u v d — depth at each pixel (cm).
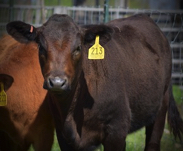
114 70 863
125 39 955
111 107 842
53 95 804
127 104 880
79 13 2259
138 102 929
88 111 834
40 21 1914
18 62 895
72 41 757
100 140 864
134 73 916
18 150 966
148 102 961
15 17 1844
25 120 882
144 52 975
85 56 836
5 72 883
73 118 838
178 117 1116
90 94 832
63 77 715
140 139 1305
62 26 769
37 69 890
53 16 793
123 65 894
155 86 979
